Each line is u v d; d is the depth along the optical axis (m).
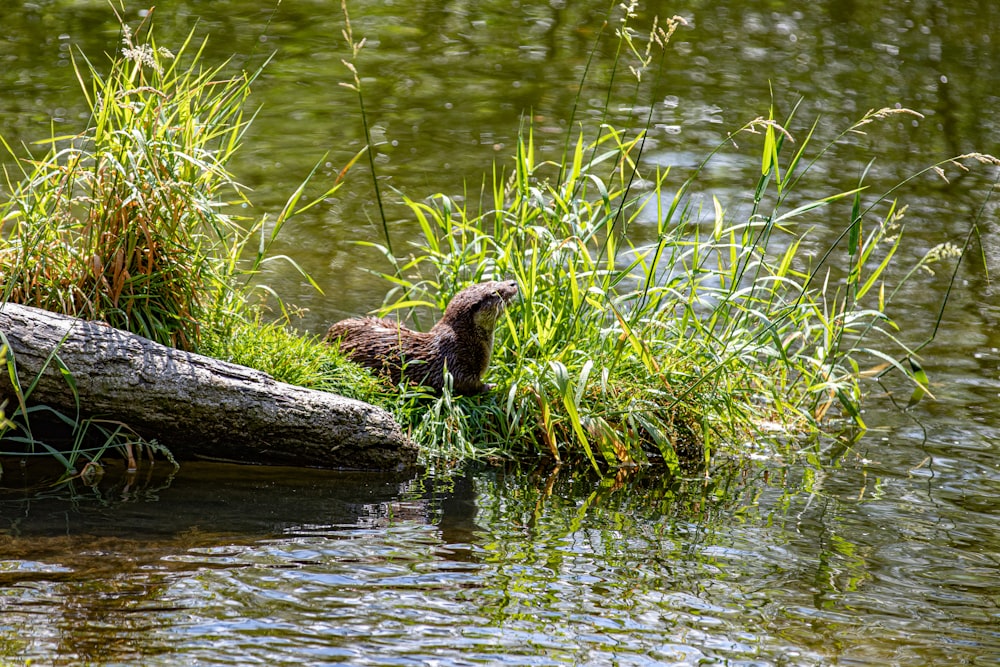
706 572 8.69
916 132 24.23
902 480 11.14
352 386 11.28
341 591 7.91
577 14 32.31
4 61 25.19
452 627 7.45
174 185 10.24
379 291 15.46
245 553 8.50
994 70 28.78
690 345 12.51
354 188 19.67
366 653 7.02
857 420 12.51
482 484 10.55
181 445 10.40
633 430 11.41
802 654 7.34
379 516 9.52
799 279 16.78
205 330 11.16
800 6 34.34
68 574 7.90
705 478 11.12
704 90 26.17
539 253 12.87
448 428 11.32
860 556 9.17
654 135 22.95
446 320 11.77
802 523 9.91
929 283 17.19
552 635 7.41
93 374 9.80
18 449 10.31
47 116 21.59
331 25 30.08
